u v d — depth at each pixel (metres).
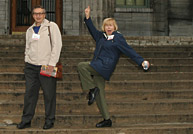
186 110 4.14
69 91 4.59
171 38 7.68
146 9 10.76
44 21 3.41
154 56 6.24
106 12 9.75
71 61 5.78
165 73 5.13
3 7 10.33
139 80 5.07
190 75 5.20
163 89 4.75
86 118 3.74
